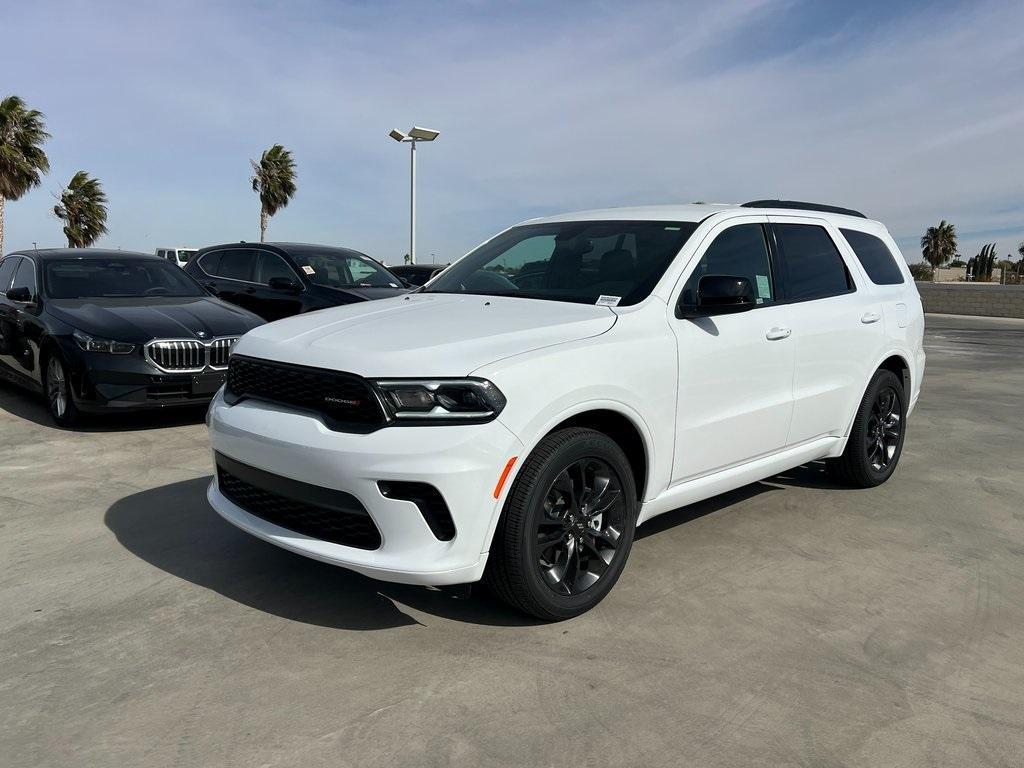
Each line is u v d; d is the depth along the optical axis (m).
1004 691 2.79
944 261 66.31
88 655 2.89
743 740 2.46
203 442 6.16
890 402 5.25
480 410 2.84
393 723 2.50
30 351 7.03
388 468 2.78
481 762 2.32
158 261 8.23
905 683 2.82
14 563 3.72
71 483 5.01
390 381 2.83
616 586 3.58
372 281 9.80
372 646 2.98
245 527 3.26
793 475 5.57
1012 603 3.53
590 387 3.13
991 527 4.55
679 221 4.07
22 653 2.90
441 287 4.38
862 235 5.21
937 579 3.77
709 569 3.80
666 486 3.66
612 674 2.82
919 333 5.45
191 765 2.28
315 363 3.02
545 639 3.07
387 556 2.86
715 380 3.76
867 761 2.37
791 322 4.24
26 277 7.68
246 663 2.85
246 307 9.58
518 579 3.00
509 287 4.11
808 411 4.44
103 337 6.32
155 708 2.56
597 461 3.24
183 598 3.37
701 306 3.68
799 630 3.20
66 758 2.30
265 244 9.88
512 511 2.95
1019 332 20.33
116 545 3.96
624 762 2.34
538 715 2.56
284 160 47.19
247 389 3.35
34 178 32.56
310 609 3.28
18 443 6.08
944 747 2.45
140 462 5.54
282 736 2.42
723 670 2.87
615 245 4.04
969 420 7.96
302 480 2.97
